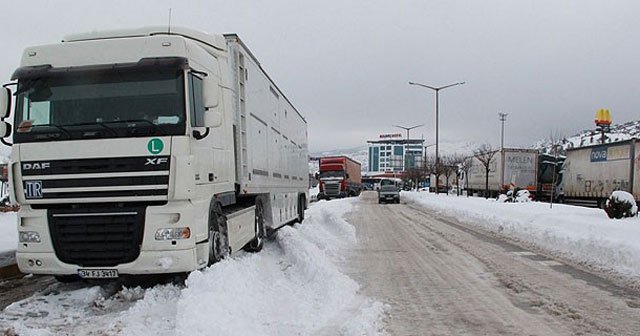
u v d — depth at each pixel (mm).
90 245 6410
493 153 38188
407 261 9953
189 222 6469
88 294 6676
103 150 6316
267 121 11133
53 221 6445
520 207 20375
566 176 29688
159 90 6492
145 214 6355
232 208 9031
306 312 5957
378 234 15086
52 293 7062
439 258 10312
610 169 24734
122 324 5527
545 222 14594
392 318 5852
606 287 7469
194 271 6418
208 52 7754
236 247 8633
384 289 7391
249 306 5910
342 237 13953
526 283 7727
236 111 8703
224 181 7902
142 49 6660
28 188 6418
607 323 5652
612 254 9516
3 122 6676
